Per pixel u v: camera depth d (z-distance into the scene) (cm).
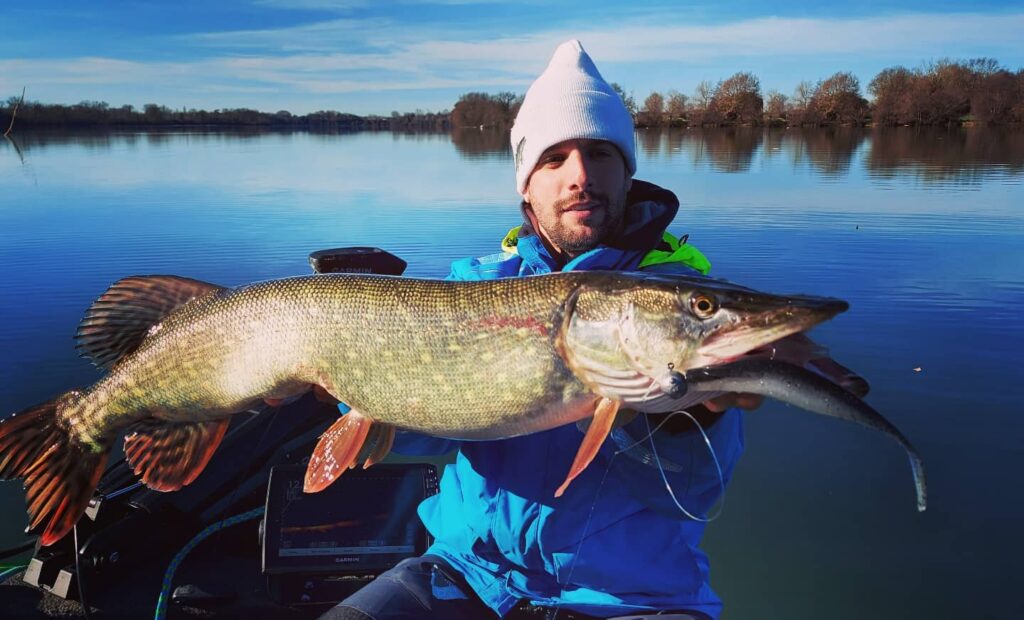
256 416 131
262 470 129
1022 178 644
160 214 480
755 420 187
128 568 115
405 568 98
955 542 138
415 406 91
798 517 147
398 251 370
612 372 84
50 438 101
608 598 89
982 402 189
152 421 103
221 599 109
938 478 157
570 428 93
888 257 340
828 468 164
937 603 124
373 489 115
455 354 89
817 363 81
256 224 445
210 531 117
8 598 109
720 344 80
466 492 98
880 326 247
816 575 131
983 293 279
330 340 92
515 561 93
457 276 110
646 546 90
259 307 95
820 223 425
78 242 385
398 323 90
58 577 110
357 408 93
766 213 461
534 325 87
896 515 147
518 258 107
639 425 87
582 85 101
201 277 319
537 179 104
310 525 111
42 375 207
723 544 140
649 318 82
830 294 284
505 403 88
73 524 101
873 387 200
